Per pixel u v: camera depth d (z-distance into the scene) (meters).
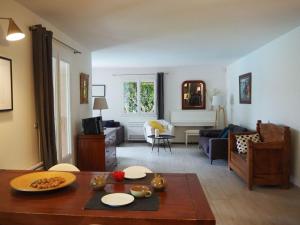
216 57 6.50
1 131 2.48
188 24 3.68
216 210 3.17
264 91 5.10
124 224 1.36
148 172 2.20
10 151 2.62
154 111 8.47
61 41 3.90
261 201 3.44
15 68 2.71
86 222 1.37
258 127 4.84
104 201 1.55
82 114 4.97
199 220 1.34
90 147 4.45
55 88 3.73
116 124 8.26
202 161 5.81
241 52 5.84
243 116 6.45
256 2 2.89
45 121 3.09
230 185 4.12
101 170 4.42
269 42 4.82
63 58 4.00
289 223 2.82
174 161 5.82
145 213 1.41
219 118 8.22
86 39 4.47
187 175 2.11
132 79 8.45
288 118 4.16
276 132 4.13
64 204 1.52
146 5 2.94
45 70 3.09
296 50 3.88
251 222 2.85
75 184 1.87
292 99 4.02
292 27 3.86
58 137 3.74
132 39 4.51
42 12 3.12
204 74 8.24
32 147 3.03
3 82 2.49
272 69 4.71
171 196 1.66
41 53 3.03
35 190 1.64
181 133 8.27
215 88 8.23
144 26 3.75
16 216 1.41
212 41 4.73
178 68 8.30
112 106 8.54
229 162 5.00
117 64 7.68
